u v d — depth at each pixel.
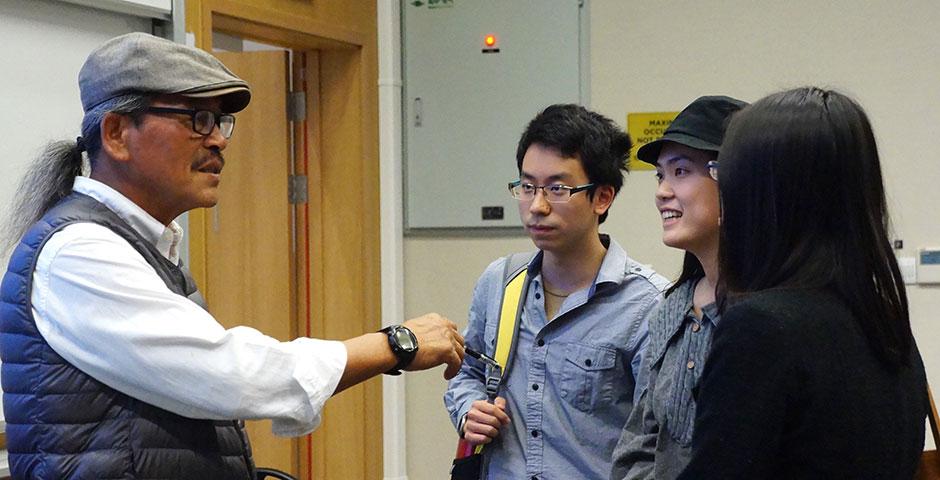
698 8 3.93
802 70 3.88
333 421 4.17
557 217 2.01
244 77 4.07
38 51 2.44
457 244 4.20
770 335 1.17
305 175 4.17
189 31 3.22
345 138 4.11
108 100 1.56
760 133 1.25
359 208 4.11
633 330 1.99
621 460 1.67
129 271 1.47
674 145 1.63
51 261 1.47
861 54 3.84
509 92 4.10
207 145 1.63
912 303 3.87
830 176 1.22
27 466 1.46
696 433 1.22
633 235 4.00
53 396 1.45
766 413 1.16
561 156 2.02
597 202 2.07
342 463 4.16
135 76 1.55
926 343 3.86
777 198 1.23
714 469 1.18
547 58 4.05
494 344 2.12
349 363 1.60
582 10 4.01
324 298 4.16
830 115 1.23
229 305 4.10
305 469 4.20
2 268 2.26
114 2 2.55
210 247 4.06
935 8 3.80
